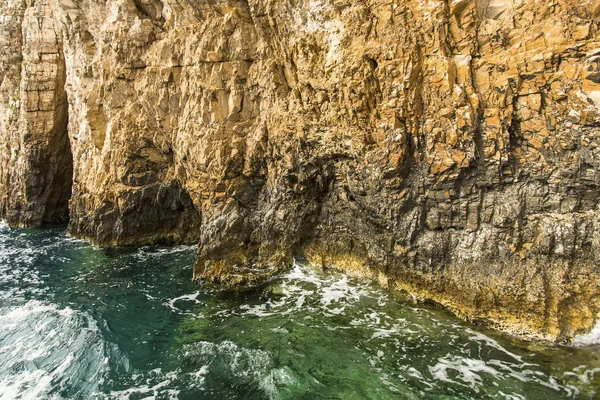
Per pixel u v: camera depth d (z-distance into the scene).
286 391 7.51
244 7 13.82
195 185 14.28
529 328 8.38
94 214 17.73
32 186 22.75
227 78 13.62
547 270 8.38
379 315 9.85
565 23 8.21
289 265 12.71
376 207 10.47
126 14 16.30
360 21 10.48
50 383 8.27
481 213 9.26
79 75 19.12
